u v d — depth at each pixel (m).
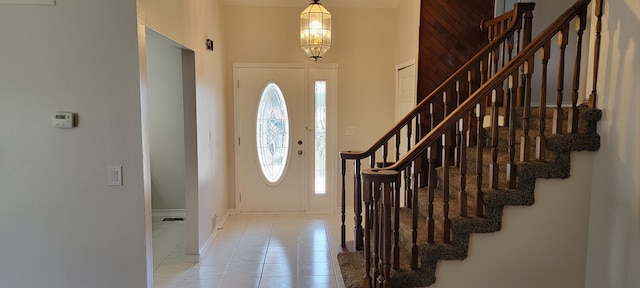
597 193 2.55
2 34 2.39
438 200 3.06
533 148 2.96
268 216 5.15
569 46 3.82
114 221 2.55
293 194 5.30
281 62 5.09
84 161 2.50
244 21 5.02
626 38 2.33
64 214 2.52
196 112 3.66
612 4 2.43
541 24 4.10
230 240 4.24
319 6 4.12
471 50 4.15
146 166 2.57
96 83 2.46
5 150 2.46
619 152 2.38
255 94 5.12
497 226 2.53
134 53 2.45
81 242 2.55
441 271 2.54
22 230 2.52
